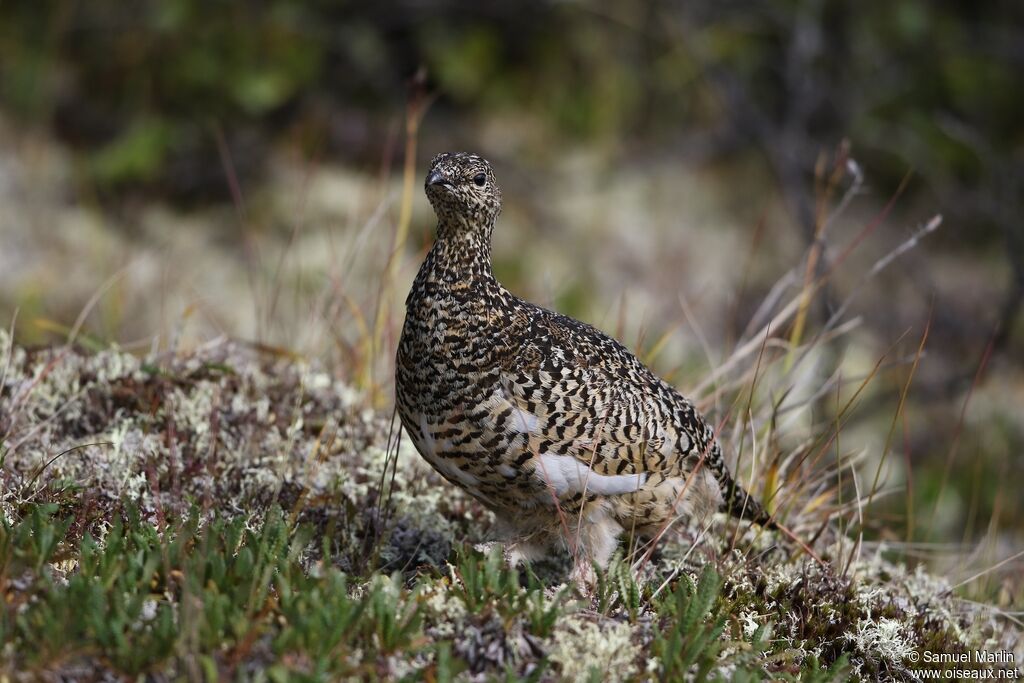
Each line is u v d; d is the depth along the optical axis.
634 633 5.79
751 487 7.86
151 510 6.64
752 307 17.27
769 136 17.66
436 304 6.32
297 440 7.95
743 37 19.91
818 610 6.82
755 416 8.91
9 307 13.27
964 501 12.62
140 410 7.86
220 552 5.78
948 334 17.09
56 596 5.10
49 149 17.03
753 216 19.52
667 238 18.30
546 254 17.33
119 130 17.67
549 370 6.28
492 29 19.69
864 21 19.97
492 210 6.43
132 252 15.16
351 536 6.92
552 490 6.34
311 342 9.86
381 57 18.78
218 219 16.56
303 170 16.83
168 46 17.86
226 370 8.27
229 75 17.81
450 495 7.80
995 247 19.48
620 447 6.41
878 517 9.17
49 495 6.45
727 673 5.67
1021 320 17.08
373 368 9.20
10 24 18.02
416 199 16.25
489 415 6.23
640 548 7.32
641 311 16.45
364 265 14.55
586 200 18.42
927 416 14.69
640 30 20.11
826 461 10.00
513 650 5.49
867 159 20.12
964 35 20.23
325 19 18.78
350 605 5.29
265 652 5.07
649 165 19.59
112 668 4.91
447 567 6.50
